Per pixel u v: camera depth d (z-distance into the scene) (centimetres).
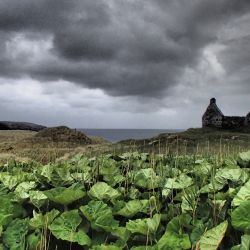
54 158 449
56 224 192
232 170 271
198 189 258
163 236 179
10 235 194
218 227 168
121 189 273
